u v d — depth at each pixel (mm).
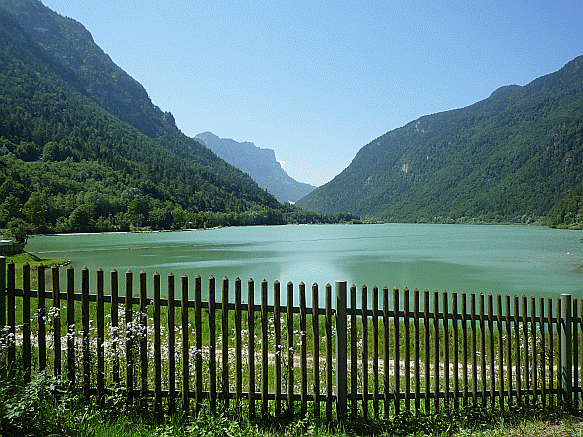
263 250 91500
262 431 5418
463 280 47469
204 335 12273
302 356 5832
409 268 59125
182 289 5594
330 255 79312
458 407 6527
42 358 5496
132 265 60938
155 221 194625
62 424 4992
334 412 6145
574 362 7262
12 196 160000
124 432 5016
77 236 147875
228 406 5688
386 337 6148
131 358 5555
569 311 7238
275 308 5738
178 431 5184
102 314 5516
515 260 68625
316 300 5895
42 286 5531
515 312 6965
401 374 9438
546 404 7109
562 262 64938
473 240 127250
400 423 6031
